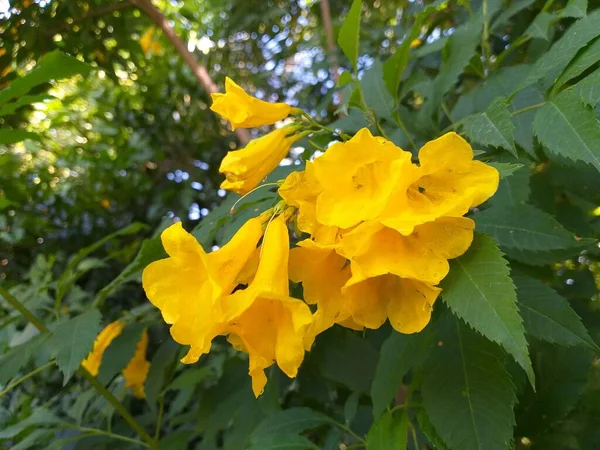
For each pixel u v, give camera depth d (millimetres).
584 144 155
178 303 162
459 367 197
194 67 510
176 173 668
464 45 275
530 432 244
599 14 175
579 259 356
